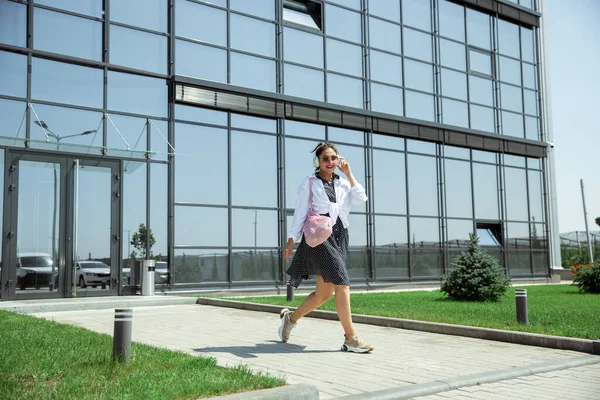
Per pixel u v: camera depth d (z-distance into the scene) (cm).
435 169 2123
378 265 1917
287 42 1802
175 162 1541
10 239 1292
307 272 660
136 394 405
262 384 437
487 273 1356
